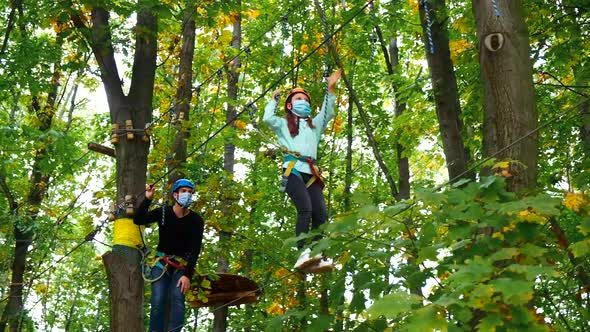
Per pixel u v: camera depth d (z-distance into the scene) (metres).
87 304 21.98
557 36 9.92
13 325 14.59
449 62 9.56
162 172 10.77
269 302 13.38
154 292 6.92
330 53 13.41
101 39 8.65
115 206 7.80
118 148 8.13
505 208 3.73
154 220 7.11
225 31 13.40
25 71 12.23
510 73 4.97
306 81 14.52
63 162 14.83
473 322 3.91
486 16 5.13
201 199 10.41
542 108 10.98
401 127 13.11
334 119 15.75
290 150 6.55
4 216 13.62
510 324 3.40
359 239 4.47
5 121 16.42
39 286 15.16
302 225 6.29
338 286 4.54
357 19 12.57
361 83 15.84
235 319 14.45
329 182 15.73
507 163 4.30
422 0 5.33
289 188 6.46
